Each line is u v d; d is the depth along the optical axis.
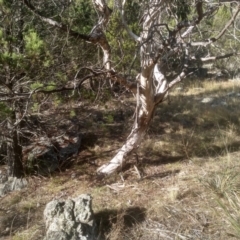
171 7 4.74
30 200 5.17
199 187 4.82
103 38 4.67
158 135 6.96
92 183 5.43
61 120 6.50
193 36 5.44
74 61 5.30
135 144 5.50
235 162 5.48
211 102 9.91
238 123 7.72
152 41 4.54
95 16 5.77
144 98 5.12
